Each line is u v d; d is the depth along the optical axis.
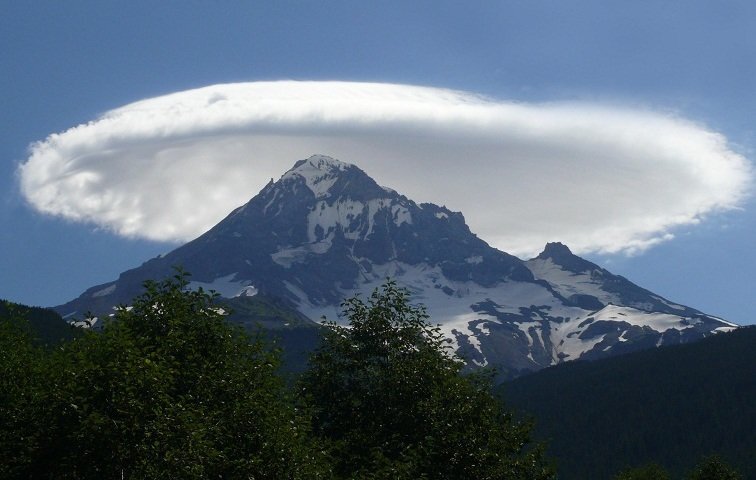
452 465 94.56
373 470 95.62
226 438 84.75
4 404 77.19
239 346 95.88
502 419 102.75
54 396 76.19
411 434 101.06
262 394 88.88
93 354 81.00
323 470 86.88
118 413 74.50
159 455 74.12
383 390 105.19
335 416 105.69
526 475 97.62
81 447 73.44
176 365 87.50
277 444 84.62
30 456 74.88
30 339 89.81
